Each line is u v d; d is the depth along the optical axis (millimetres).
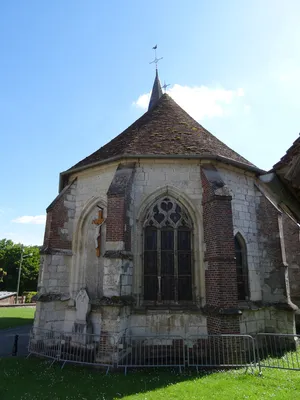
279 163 4273
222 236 9172
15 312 26031
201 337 9125
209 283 9195
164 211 10516
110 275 8766
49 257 10742
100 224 10953
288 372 7664
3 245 62688
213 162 10750
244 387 6578
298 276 14156
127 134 12734
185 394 6191
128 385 6832
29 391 6555
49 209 11273
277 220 11133
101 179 11461
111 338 8258
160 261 10047
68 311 10648
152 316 9297
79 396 6246
